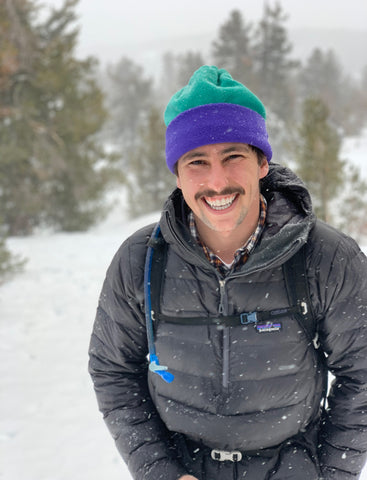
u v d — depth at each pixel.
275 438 1.42
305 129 10.33
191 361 1.41
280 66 41.69
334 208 11.02
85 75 18.00
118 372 1.56
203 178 1.34
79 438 3.54
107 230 18.88
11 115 15.45
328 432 1.45
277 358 1.37
